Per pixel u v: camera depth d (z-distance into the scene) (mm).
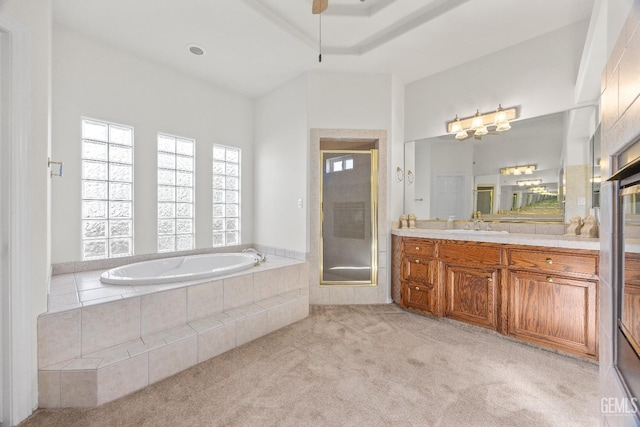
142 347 1733
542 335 2066
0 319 1364
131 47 2676
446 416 1426
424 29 2418
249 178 3826
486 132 2838
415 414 1440
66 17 2264
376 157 3189
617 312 1162
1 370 1363
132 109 2762
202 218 3328
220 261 3180
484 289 2359
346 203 3260
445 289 2604
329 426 1360
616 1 1186
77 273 2420
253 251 3604
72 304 1674
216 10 2197
